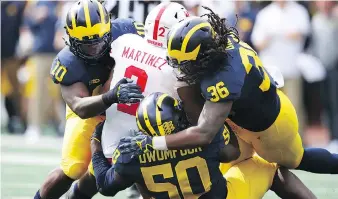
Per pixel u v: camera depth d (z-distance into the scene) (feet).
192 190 55.06
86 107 56.08
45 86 130.41
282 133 59.82
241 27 114.11
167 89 56.59
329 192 82.12
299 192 62.28
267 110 58.23
